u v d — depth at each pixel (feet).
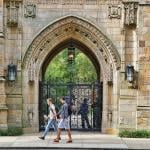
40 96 136.67
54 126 117.70
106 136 125.39
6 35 128.36
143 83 126.31
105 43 129.08
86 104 142.41
